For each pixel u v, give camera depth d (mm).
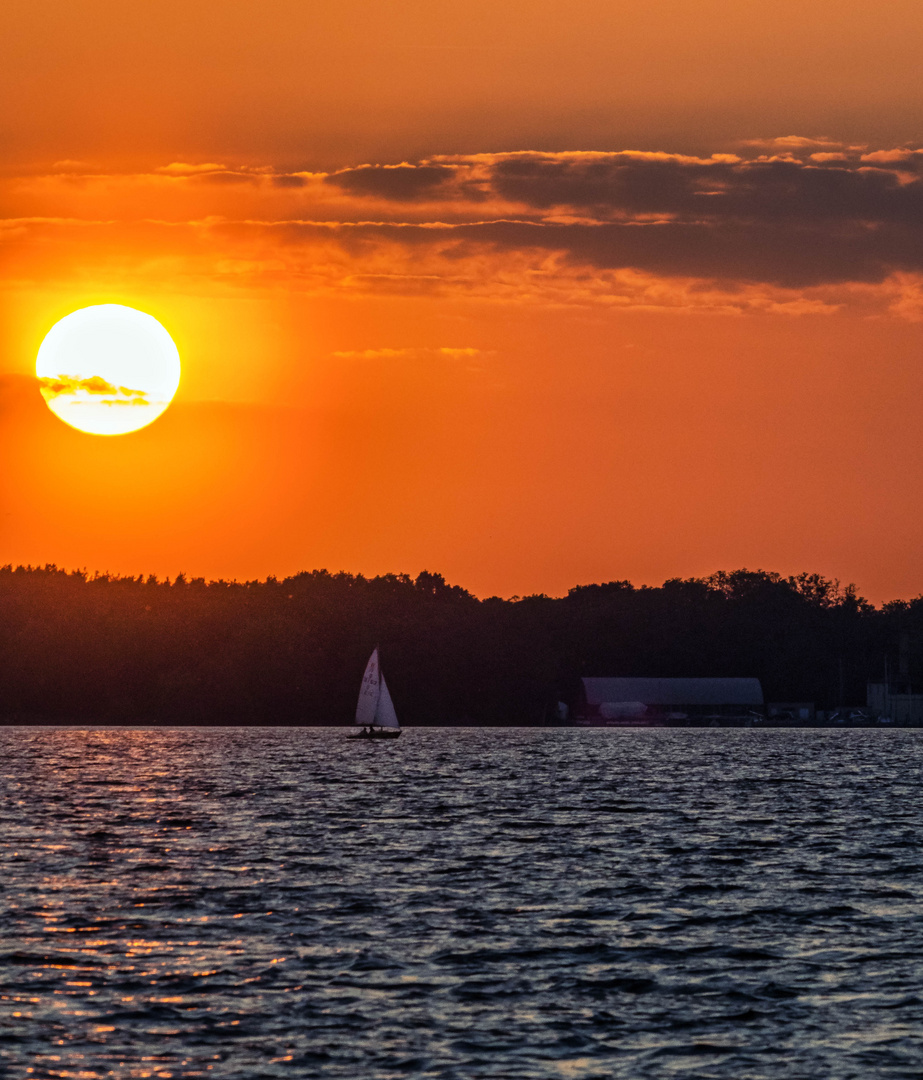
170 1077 98375
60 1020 109750
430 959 131625
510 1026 110188
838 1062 102625
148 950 133875
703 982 123750
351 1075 99188
